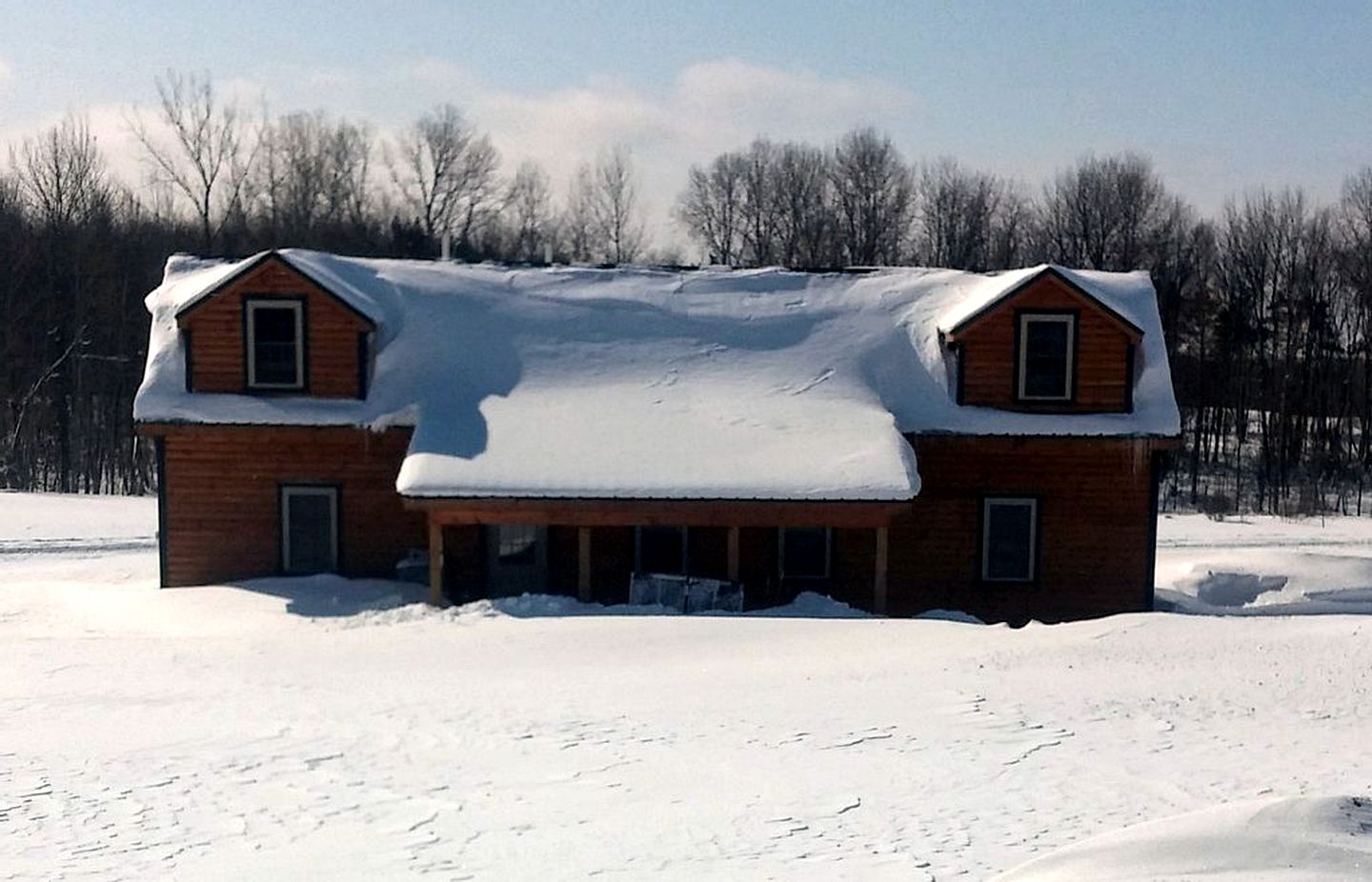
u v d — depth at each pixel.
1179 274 65.00
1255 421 67.12
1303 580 25.34
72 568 26.20
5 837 9.23
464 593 22.81
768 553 22.89
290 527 23.05
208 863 8.62
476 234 72.44
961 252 71.75
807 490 20.53
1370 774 10.77
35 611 21.59
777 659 16.45
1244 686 14.34
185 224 66.31
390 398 22.91
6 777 10.88
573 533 22.97
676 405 22.84
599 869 8.40
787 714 13.18
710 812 9.77
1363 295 60.47
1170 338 63.31
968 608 22.97
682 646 17.31
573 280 25.94
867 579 22.92
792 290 25.97
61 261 56.59
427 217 71.75
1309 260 62.59
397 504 22.98
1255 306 63.41
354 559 23.02
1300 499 49.84
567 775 10.91
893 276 26.34
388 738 12.27
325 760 11.45
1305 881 6.26
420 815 9.76
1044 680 14.72
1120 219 67.50
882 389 23.47
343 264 25.16
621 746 11.92
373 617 20.00
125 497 39.22
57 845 9.05
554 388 23.22
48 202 58.62
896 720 12.88
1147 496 22.78
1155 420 22.62
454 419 22.33
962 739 12.10
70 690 14.70
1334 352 62.31
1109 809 9.76
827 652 16.80
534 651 17.14
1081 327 22.80
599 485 20.61
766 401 22.97
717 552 22.89
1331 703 13.55
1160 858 6.77
